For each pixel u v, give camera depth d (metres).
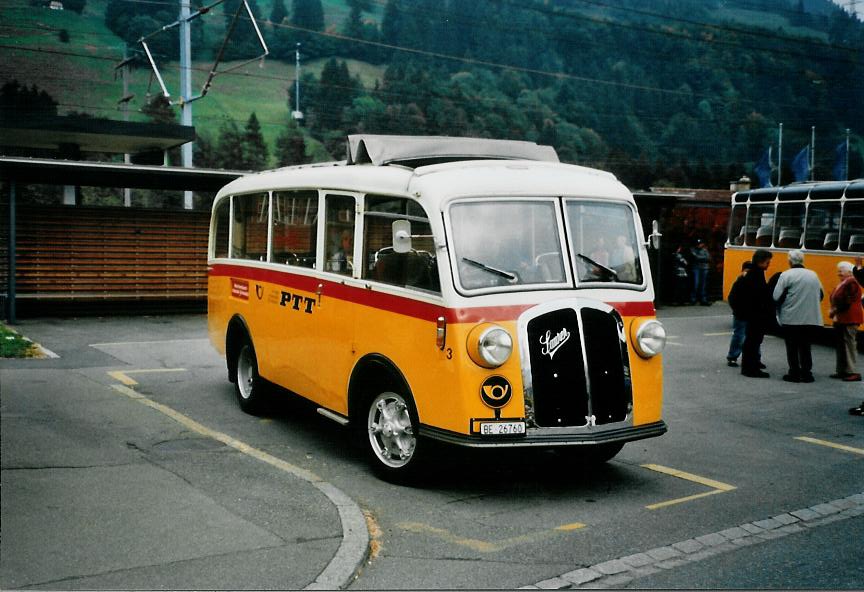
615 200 7.86
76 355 13.76
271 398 10.20
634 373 7.47
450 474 8.09
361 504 7.11
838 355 13.85
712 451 9.25
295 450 8.76
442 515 6.89
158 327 17.73
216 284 11.37
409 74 148.00
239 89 166.75
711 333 19.30
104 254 19.42
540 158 9.32
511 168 7.76
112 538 5.84
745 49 154.25
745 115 145.12
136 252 19.77
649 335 7.53
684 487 7.86
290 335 9.25
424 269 7.28
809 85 147.62
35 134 23.11
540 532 6.54
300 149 128.88
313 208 8.98
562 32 174.50
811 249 18.55
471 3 181.25
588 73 165.75
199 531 6.04
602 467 8.50
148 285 19.91
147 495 6.76
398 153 8.54
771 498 7.57
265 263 9.93
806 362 13.63
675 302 25.56
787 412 11.35
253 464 7.83
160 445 8.41
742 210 20.67
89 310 19.38
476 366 6.89
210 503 6.63
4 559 5.42
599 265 7.57
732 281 20.95
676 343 17.70
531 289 7.21
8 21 158.12
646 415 7.52
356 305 8.06
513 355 6.97
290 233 9.46
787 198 19.30
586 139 136.12
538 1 192.50
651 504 7.32
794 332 13.55
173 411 10.19
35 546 5.64
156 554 5.59
